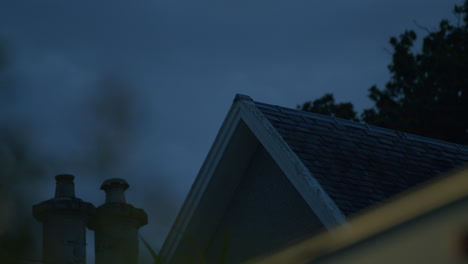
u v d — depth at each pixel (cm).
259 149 1004
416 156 1038
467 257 51
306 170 879
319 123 1032
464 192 52
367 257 56
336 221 797
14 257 150
